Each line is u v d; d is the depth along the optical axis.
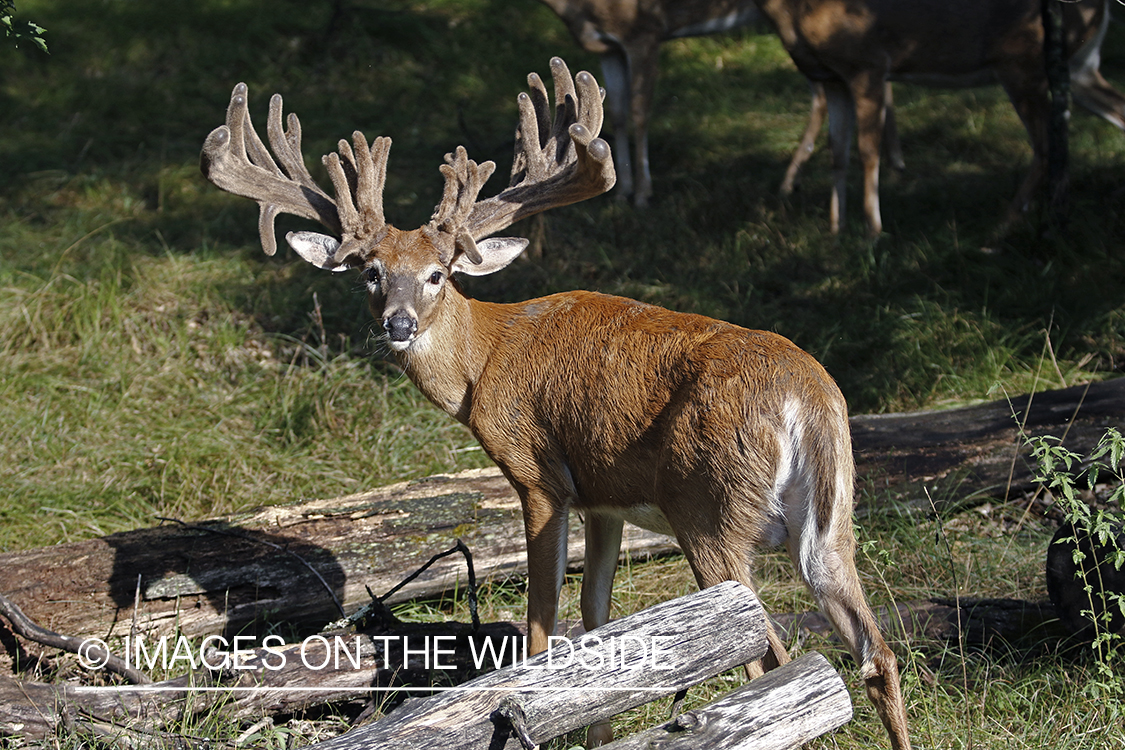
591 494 4.31
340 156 4.83
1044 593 5.07
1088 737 4.02
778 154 11.78
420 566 5.27
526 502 4.49
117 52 14.11
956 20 9.30
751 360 3.80
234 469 6.48
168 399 7.20
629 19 10.51
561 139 4.96
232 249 9.46
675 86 13.95
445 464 6.57
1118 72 13.06
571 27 10.78
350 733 3.30
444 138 12.08
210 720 4.22
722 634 3.61
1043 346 7.55
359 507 5.41
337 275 8.91
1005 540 5.62
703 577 3.88
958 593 5.07
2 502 6.04
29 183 10.78
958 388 7.17
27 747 4.07
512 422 4.44
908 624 4.79
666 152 11.96
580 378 4.22
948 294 8.30
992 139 11.74
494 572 5.39
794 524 3.75
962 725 4.13
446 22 15.45
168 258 9.03
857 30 9.34
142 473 6.43
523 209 4.87
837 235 9.49
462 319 4.58
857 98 9.50
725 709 3.36
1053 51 8.84
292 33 14.84
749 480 3.71
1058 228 8.99
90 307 7.88
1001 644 4.69
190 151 11.78
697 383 3.84
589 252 9.43
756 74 14.30
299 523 5.30
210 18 15.02
